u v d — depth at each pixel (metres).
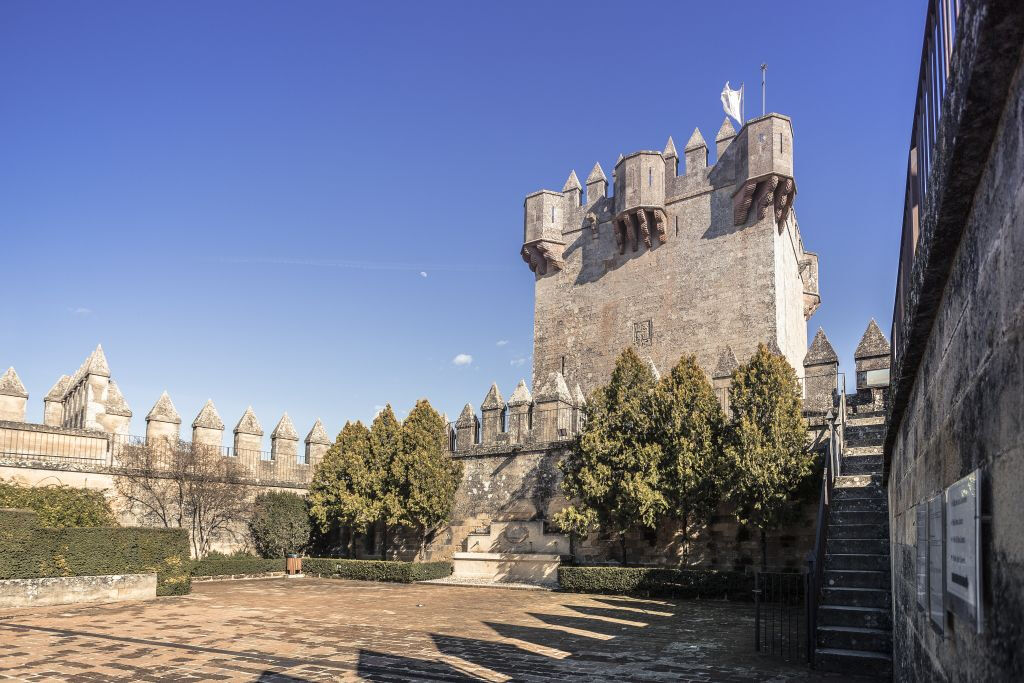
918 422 6.95
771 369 24.80
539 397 32.66
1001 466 3.30
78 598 23.09
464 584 30.03
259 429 37.84
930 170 5.00
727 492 24.33
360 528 34.53
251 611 21.03
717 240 37.97
